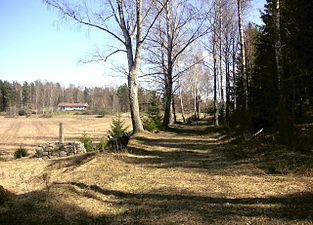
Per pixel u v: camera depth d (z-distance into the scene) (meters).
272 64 21.67
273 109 20.09
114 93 115.38
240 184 9.40
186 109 86.50
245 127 22.12
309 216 6.38
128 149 16.50
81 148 18.23
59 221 6.25
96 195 8.31
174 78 38.31
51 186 8.70
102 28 21.16
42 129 60.59
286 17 19.44
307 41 17.05
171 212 7.00
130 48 21.91
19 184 11.73
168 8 32.78
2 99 135.00
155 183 9.70
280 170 10.56
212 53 38.44
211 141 21.14
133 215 6.94
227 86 39.47
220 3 33.88
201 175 10.83
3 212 6.33
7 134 52.16
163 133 27.70
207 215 6.74
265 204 7.32
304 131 15.10
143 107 42.16
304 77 18.91
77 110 137.62
